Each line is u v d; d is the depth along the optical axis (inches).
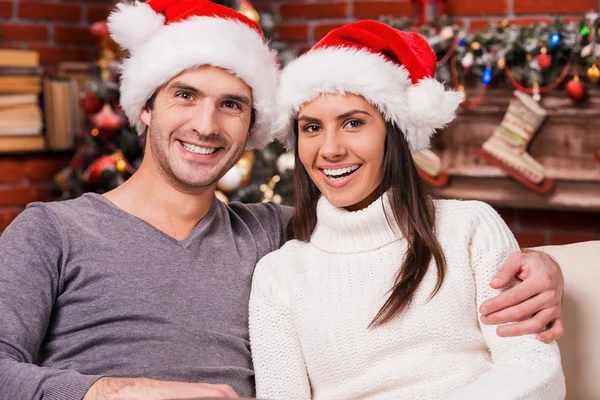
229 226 67.2
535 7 119.8
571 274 67.0
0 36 136.7
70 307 59.8
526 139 113.6
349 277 61.8
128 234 62.3
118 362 58.6
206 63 62.9
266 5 141.1
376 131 61.7
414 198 62.1
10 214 136.3
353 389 59.6
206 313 61.6
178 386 51.1
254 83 64.7
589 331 64.9
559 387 54.9
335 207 64.1
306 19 138.8
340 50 61.5
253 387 63.6
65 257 60.0
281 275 63.7
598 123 110.0
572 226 120.4
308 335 61.3
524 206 116.6
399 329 58.7
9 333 55.2
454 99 63.7
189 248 63.4
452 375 57.8
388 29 62.4
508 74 113.1
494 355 57.4
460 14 124.5
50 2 144.7
